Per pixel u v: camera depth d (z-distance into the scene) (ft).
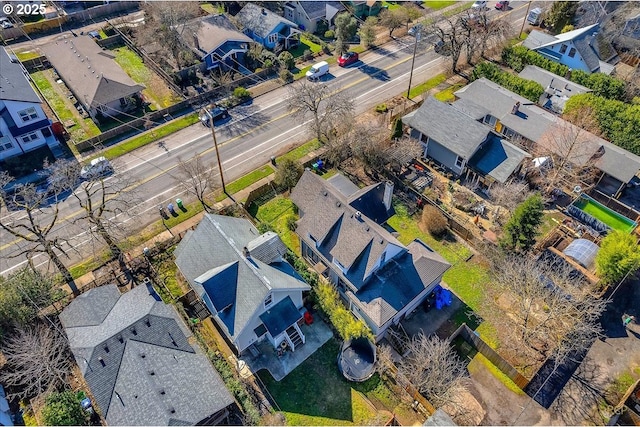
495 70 210.79
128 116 194.49
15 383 106.63
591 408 107.76
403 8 272.10
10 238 143.13
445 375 101.45
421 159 176.65
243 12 252.42
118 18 264.93
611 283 129.49
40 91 206.59
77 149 176.96
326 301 119.96
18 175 164.76
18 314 110.73
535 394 109.91
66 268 134.82
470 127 162.81
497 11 292.20
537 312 125.39
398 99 209.97
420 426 102.78
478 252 142.92
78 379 110.22
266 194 160.66
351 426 102.73
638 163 158.61
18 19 252.62
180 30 222.89
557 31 268.00
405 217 153.89
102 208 130.11
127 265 136.67
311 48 250.16
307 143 183.52
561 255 137.90
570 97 191.11
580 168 160.25
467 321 124.77
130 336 103.81
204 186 156.04
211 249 120.06
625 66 239.50
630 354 119.03
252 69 227.20
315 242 127.85
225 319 110.83
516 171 162.71
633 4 252.62
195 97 202.39
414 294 118.52
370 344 114.93
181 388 97.35
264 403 106.11
